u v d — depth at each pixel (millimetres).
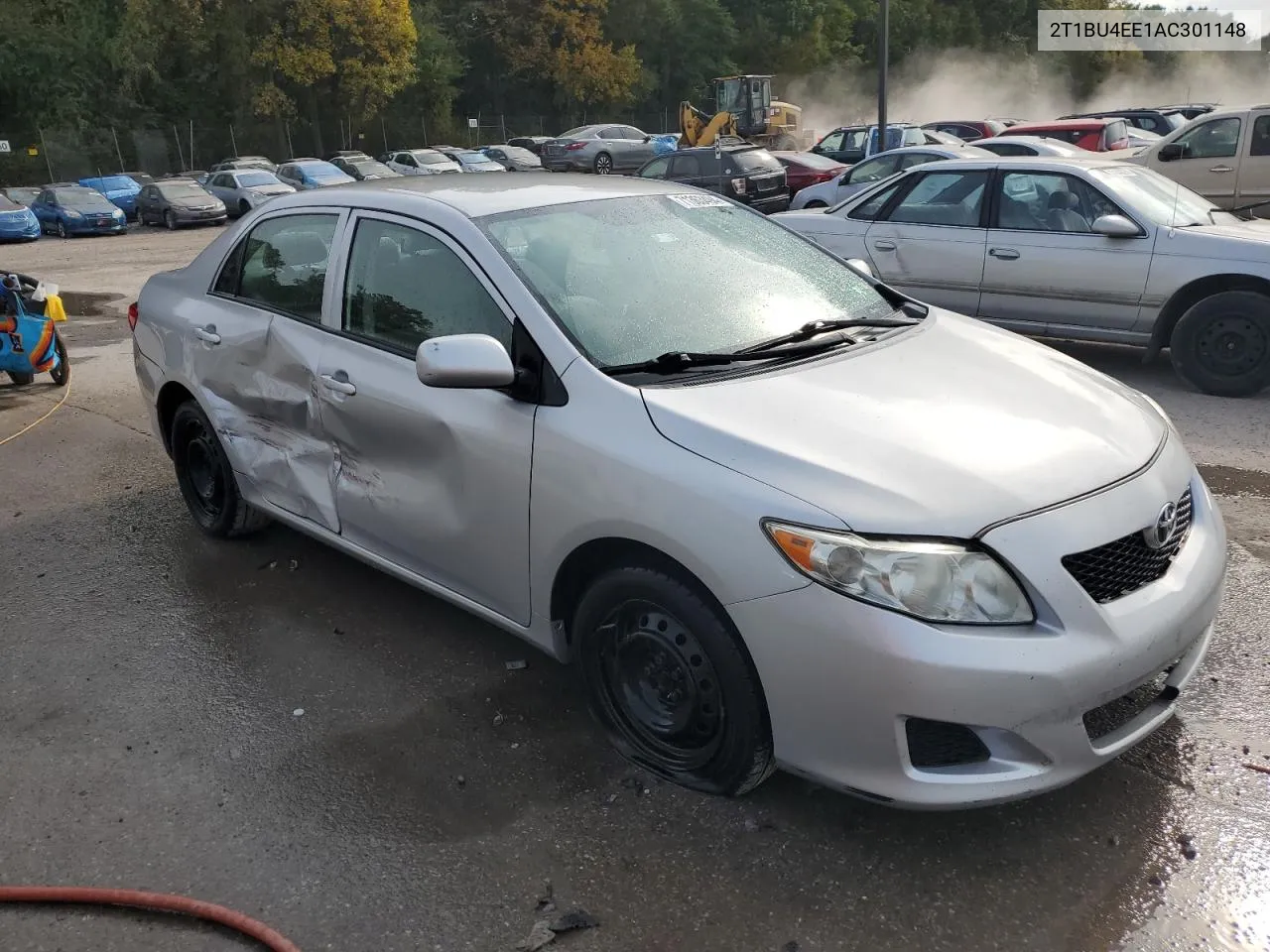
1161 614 2594
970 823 2791
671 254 3617
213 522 4863
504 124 58031
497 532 3191
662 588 2750
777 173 19656
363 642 3941
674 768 2930
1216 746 3074
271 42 47281
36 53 44625
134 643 4008
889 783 2463
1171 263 6824
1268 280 6535
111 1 48750
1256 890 2514
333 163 36000
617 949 2428
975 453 2660
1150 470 2811
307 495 4035
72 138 45031
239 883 2695
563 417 2965
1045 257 7305
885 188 8234
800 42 66375
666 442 2740
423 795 3014
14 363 8039
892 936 2426
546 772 3096
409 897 2617
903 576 2398
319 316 3889
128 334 10961
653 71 63969
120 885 2705
